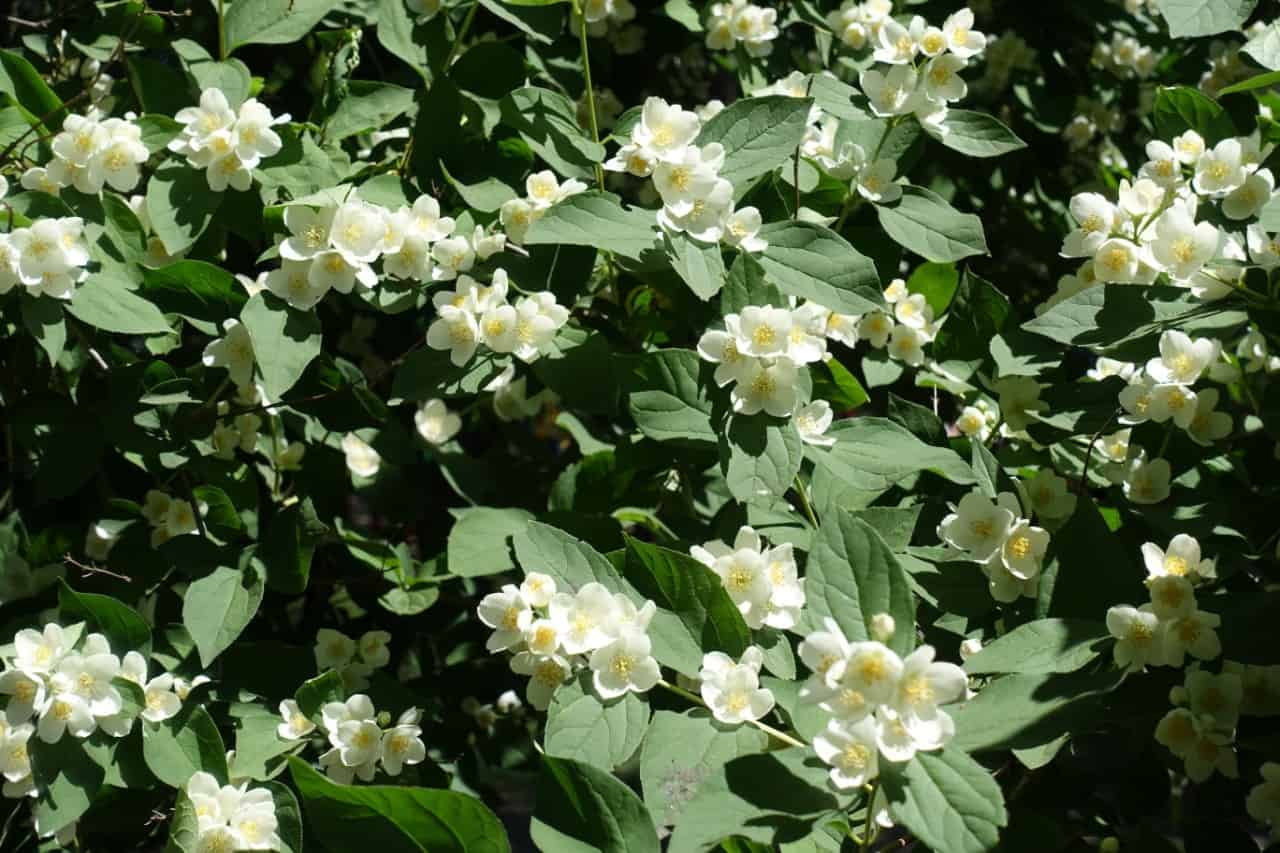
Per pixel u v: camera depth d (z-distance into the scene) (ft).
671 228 3.61
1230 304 3.70
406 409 4.87
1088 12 5.26
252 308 3.70
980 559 3.58
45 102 4.00
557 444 5.12
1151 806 3.72
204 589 3.75
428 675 4.55
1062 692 3.23
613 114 4.94
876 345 4.13
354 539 4.28
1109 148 5.46
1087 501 3.57
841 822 3.28
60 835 3.75
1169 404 3.69
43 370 4.11
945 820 3.05
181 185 3.78
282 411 4.27
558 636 3.41
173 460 3.93
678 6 4.64
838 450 3.69
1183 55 5.32
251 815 3.51
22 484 4.46
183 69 4.23
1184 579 3.42
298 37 4.02
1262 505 4.00
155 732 3.59
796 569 3.69
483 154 4.16
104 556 4.21
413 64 4.19
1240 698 3.45
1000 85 5.41
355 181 4.10
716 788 3.19
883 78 3.92
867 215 4.19
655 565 3.46
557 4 4.00
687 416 3.62
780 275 3.67
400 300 3.84
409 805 3.38
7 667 3.56
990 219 5.38
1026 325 3.68
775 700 3.39
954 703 3.25
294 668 3.94
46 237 3.64
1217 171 3.72
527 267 3.91
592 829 3.31
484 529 4.02
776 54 4.88
